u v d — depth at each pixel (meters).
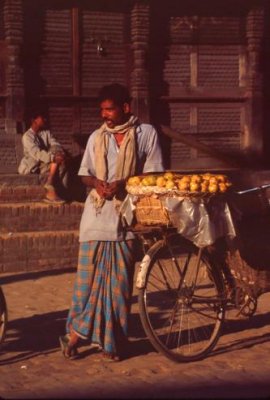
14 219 10.31
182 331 6.77
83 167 6.21
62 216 10.55
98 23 12.30
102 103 6.11
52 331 6.98
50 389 5.41
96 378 5.66
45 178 11.01
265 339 6.67
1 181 10.84
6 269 9.86
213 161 12.88
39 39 12.02
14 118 11.82
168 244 6.12
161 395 5.26
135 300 8.02
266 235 6.61
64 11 12.13
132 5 12.36
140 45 12.32
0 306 6.16
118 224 6.00
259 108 12.95
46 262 10.05
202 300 6.28
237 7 12.85
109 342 5.99
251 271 6.44
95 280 6.03
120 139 6.13
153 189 5.79
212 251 6.32
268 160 13.03
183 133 12.81
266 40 12.92
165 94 12.69
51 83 12.15
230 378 5.65
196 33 12.77
